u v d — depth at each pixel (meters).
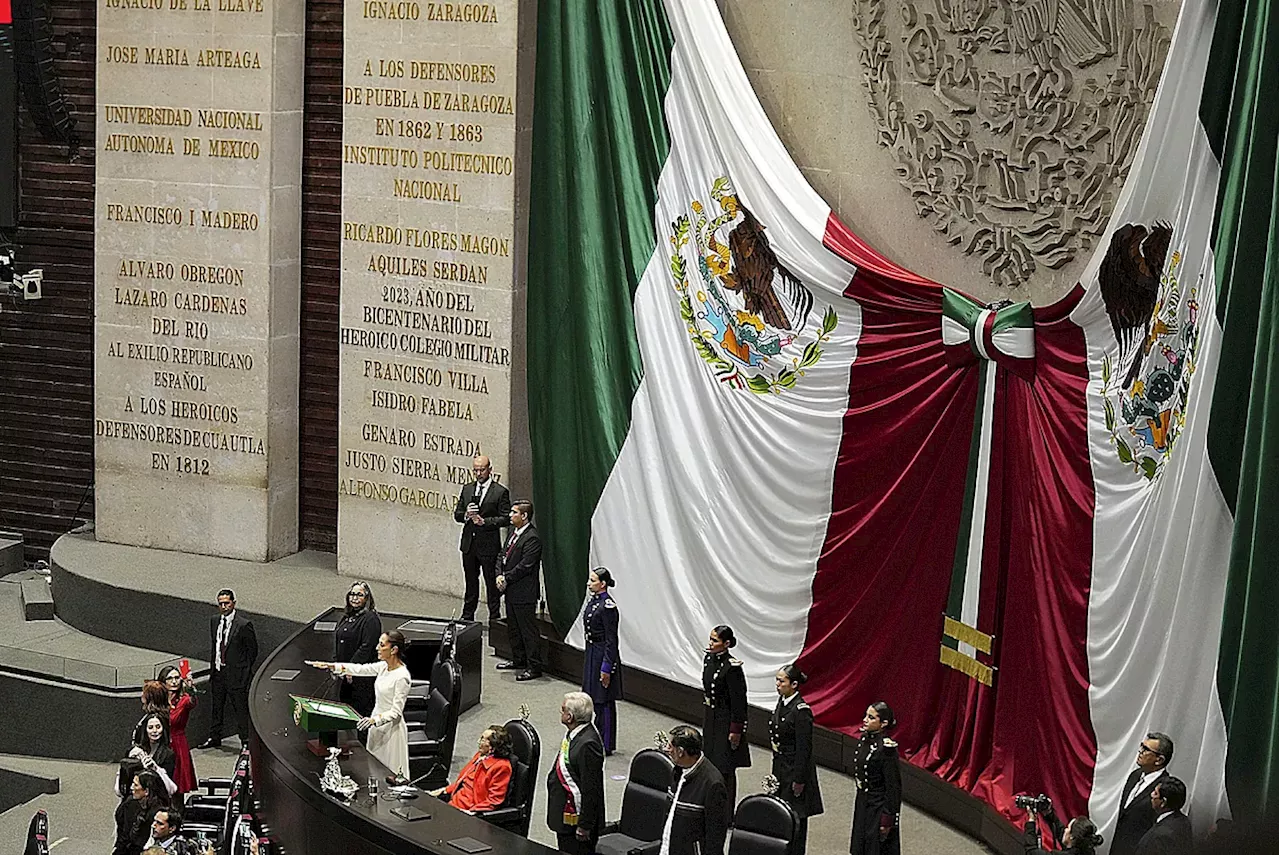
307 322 27.09
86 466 28.67
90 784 22.08
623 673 22.09
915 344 18.92
